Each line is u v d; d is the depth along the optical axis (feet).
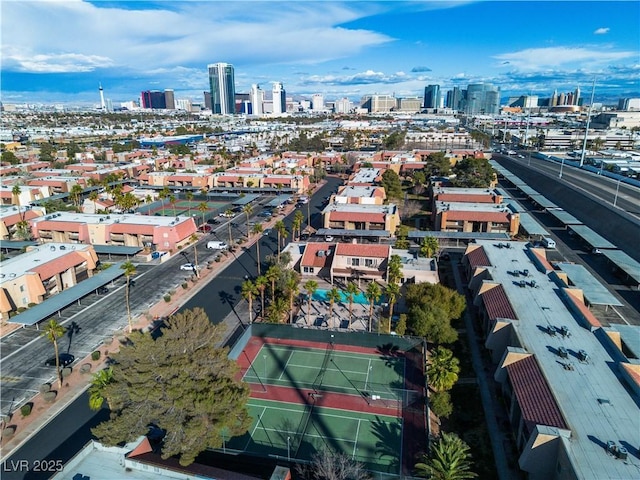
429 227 464.24
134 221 407.44
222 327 185.98
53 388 210.59
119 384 154.51
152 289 317.42
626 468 132.77
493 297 248.52
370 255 321.52
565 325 214.69
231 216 503.61
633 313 276.41
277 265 302.04
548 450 146.20
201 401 144.05
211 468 140.67
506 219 421.59
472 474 145.59
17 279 278.67
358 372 228.63
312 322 272.92
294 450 176.14
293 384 219.20
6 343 248.11
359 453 174.60
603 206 458.91
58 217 423.23
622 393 166.81
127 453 145.28
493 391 208.23
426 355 238.89
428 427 185.37
